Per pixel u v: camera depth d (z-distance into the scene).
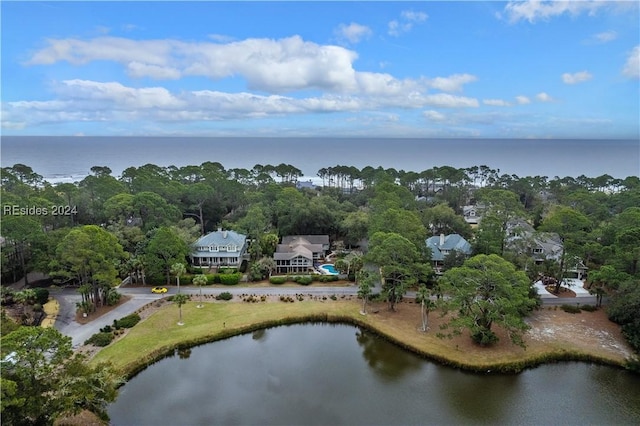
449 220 91.75
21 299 54.38
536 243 74.69
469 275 47.91
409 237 68.12
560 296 63.59
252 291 66.25
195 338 49.75
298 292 66.06
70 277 56.19
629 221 71.88
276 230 94.00
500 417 36.91
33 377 28.33
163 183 104.69
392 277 59.44
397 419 36.47
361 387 41.59
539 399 39.53
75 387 29.58
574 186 131.88
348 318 56.59
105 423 34.81
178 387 41.09
